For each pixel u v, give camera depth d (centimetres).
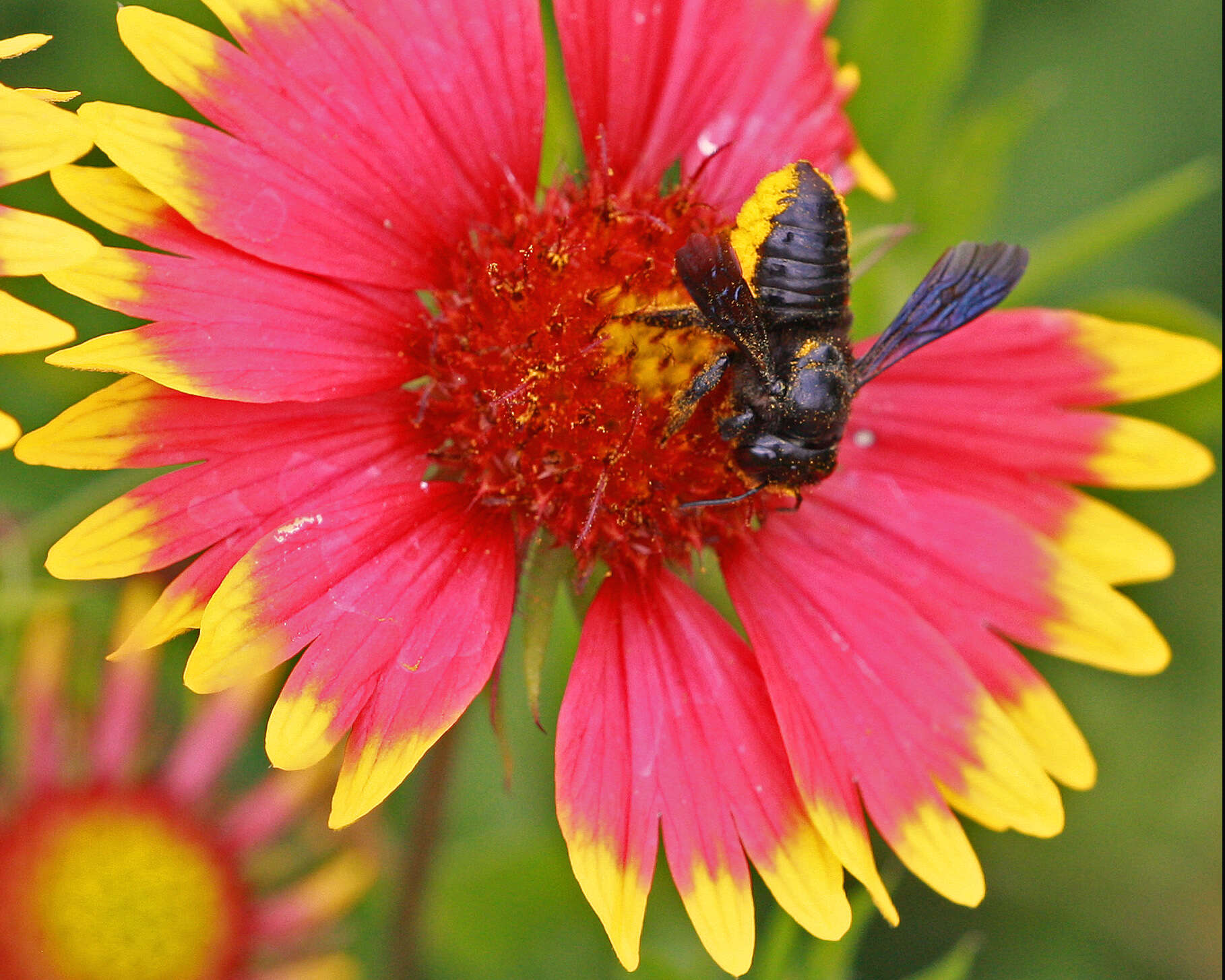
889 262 17
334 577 14
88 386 17
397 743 14
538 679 15
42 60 17
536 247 15
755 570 16
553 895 18
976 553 16
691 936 18
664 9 16
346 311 15
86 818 17
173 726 18
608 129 16
